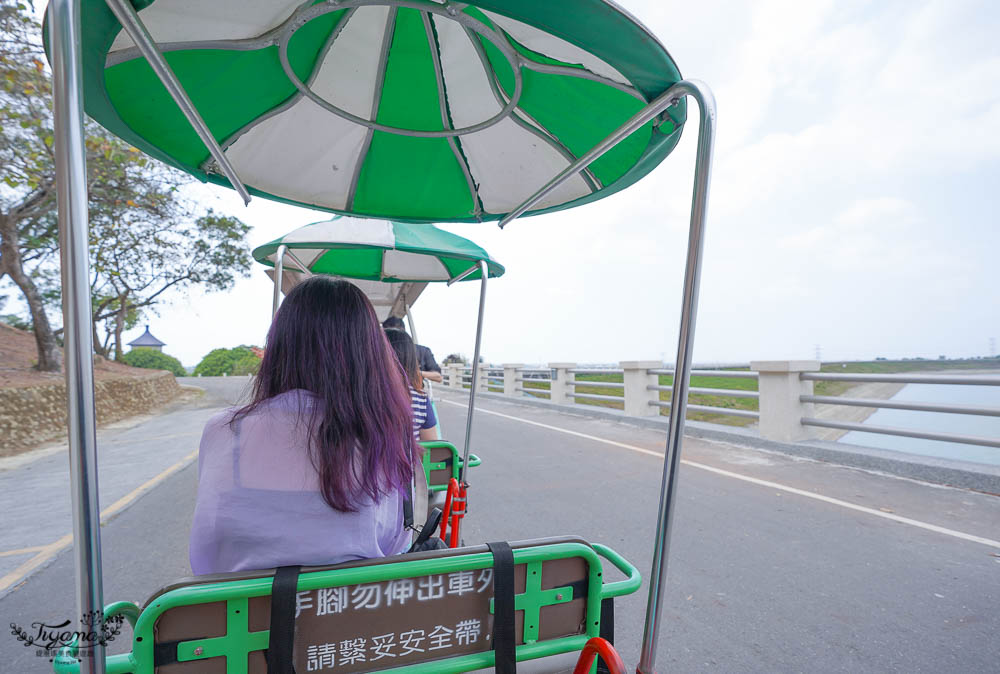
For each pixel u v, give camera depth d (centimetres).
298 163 241
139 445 948
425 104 225
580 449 767
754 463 627
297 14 158
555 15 117
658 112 151
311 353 128
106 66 155
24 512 540
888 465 566
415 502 232
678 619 281
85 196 91
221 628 105
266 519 116
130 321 2347
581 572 132
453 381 2272
